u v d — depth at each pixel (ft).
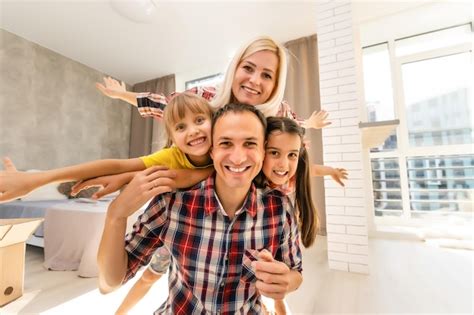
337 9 6.22
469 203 8.63
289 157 2.12
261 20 8.80
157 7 8.10
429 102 9.27
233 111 1.79
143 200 1.78
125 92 3.97
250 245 2.02
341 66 6.10
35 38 9.70
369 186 8.89
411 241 8.05
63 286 5.16
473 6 8.14
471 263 6.01
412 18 8.70
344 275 5.50
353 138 5.88
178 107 2.34
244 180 1.75
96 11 8.28
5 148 8.99
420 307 4.13
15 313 4.20
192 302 2.05
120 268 1.87
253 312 2.22
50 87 10.40
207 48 10.58
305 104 9.48
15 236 4.61
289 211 2.27
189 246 1.98
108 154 12.86
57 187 8.94
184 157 2.41
